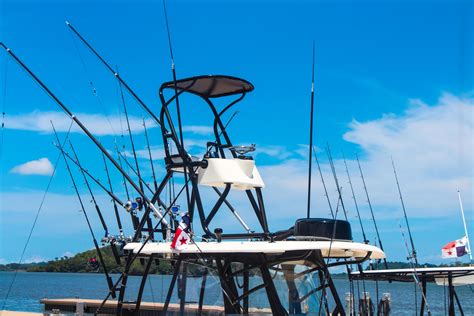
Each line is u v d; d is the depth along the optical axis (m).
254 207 8.64
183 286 7.44
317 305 7.20
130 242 8.31
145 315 7.82
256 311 7.10
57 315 11.25
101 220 8.65
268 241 7.43
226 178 7.88
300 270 7.28
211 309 7.25
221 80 8.45
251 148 8.38
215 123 8.99
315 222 7.35
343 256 8.24
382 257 7.90
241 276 7.20
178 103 8.00
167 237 8.11
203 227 7.83
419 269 9.76
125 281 8.08
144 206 8.48
